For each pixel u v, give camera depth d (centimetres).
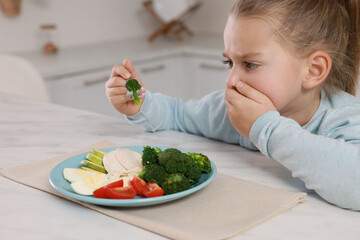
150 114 119
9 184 87
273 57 91
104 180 81
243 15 92
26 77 197
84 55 297
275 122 87
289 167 84
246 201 77
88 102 279
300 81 96
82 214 74
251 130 89
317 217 73
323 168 79
